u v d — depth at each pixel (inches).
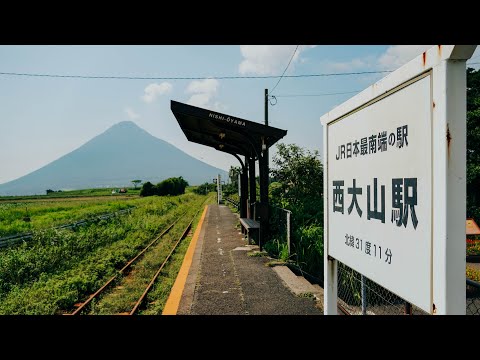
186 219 925.2
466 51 71.0
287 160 640.4
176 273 347.9
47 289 291.9
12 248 464.8
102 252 458.0
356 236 115.7
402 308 220.4
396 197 92.6
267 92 700.7
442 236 74.7
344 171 125.0
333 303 141.3
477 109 690.2
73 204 1791.3
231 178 2033.7
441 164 74.9
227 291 260.8
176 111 375.9
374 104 103.1
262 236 410.6
